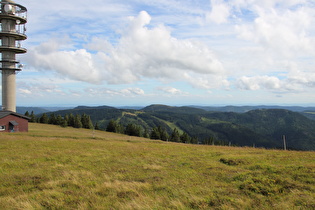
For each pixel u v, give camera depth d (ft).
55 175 48.14
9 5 187.21
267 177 41.88
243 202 30.25
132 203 29.86
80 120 405.59
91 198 33.32
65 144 100.83
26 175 47.62
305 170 45.93
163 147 104.99
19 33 194.90
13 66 196.95
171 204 29.89
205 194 34.40
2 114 173.78
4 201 32.12
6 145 91.40
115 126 433.89
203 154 79.30
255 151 87.66
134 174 48.57
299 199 30.48
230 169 51.42
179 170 52.08
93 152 80.43
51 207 30.07
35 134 155.53
